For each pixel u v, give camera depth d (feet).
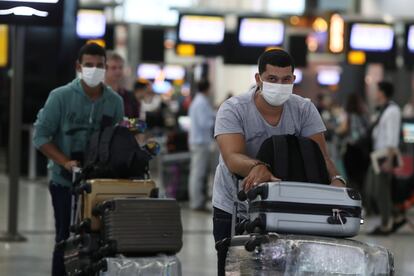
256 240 31.65
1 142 146.72
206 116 91.20
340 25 128.88
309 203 32.24
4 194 98.27
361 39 128.67
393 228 80.59
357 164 81.61
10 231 65.77
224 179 35.94
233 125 34.73
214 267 56.90
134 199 38.29
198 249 64.80
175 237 38.50
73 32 111.65
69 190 43.86
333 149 96.37
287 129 35.37
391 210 80.89
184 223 81.05
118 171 40.50
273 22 122.42
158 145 42.01
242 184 32.96
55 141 44.21
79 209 40.04
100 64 42.98
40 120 43.60
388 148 78.43
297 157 33.83
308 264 31.55
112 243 37.58
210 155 98.27
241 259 32.65
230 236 36.11
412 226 81.30
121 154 40.45
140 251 37.96
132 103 55.88
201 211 92.12
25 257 58.54
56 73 113.70
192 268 56.34
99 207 38.55
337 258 31.71
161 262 37.58
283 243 31.58
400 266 59.82
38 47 113.60
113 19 154.40
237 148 34.32
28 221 76.69
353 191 33.06
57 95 43.50
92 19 117.39
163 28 146.61
